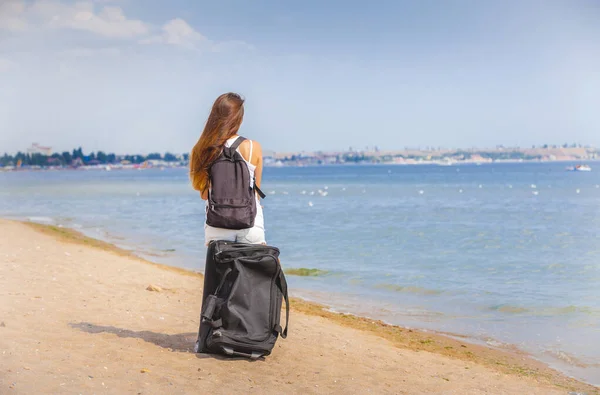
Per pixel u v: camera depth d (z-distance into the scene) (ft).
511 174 560.20
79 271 35.12
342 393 15.62
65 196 193.57
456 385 18.22
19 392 13.07
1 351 16.07
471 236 76.79
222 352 17.46
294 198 184.24
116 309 24.39
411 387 17.19
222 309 16.70
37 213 114.32
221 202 16.20
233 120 16.44
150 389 14.19
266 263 16.78
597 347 27.27
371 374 18.31
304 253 60.64
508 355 25.77
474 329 30.68
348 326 29.22
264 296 17.03
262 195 17.12
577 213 118.11
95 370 15.20
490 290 41.63
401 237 74.84
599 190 232.94
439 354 24.64
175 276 38.52
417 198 180.45
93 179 503.20
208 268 16.96
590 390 20.20
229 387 14.92
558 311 35.06
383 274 47.98
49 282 29.68
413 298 38.96
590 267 51.98
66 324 20.52
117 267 39.52
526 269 50.80
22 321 20.25
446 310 35.37
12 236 54.44
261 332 16.98
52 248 47.11
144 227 86.89
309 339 23.18
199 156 16.53
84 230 80.48
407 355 22.99
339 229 85.76
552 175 508.53
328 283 44.11
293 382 16.05
